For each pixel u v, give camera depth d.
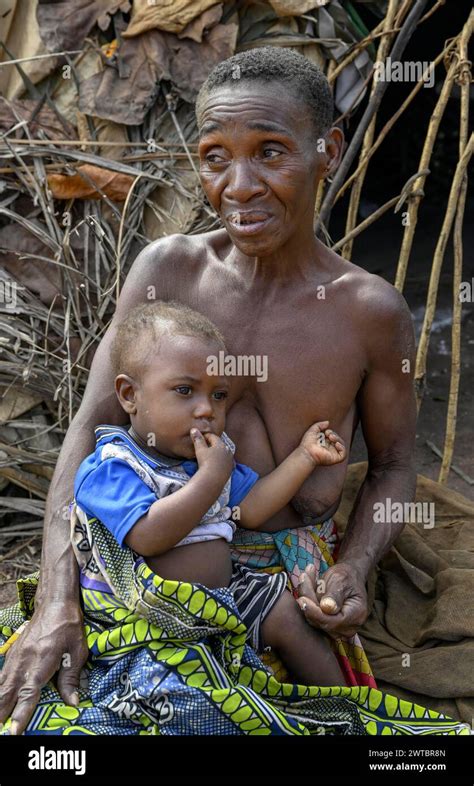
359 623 1.77
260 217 1.68
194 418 1.70
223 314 1.85
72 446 1.88
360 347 1.86
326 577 1.81
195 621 1.63
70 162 2.70
